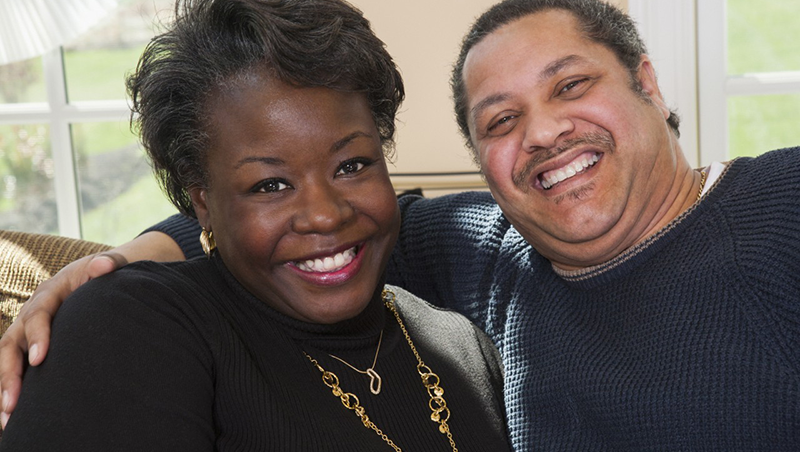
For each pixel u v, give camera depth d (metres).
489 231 1.45
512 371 1.30
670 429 1.12
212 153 1.02
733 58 2.76
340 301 1.07
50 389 0.93
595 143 1.20
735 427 1.09
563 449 1.21
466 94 1.32
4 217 3.38
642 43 1.33
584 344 1.23
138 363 0.97
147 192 3.36
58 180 3.35
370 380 1.13
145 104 1.05
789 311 1.08
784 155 1.23
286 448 1.02
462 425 1.16
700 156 2.82
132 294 1.04
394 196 1.09
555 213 1.23
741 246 1.14
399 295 1.34
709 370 1.10
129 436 0.92
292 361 1.10
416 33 2.82
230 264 1.08
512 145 1.26
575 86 1.23
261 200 1.01
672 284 1.17
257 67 0.98
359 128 1.03
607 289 1.23
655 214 1.25
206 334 1.05
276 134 0.98
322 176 1.01
